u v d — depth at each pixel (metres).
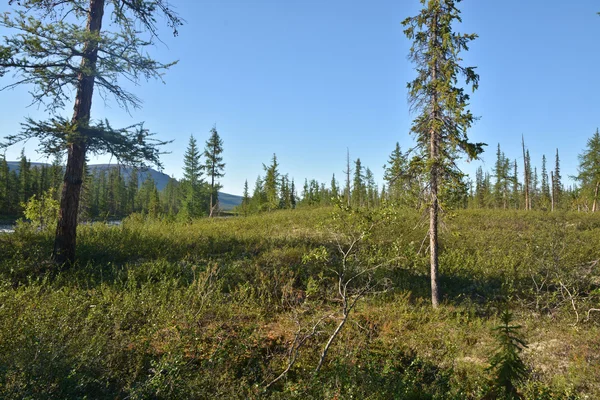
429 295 11.03
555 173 53.25
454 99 9.41
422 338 7.97
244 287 9.67
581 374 6.16
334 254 13.23
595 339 7.68
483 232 19.16
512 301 10.84
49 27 7.84
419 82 10.73
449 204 10.16
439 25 10.37
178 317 7.32
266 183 45.94
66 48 8.59
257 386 5.27
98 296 7.81
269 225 20.31
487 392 5.40
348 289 10.52
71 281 8.50
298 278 11.02
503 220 23.48
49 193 16.83
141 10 10.39
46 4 9.38
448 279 12.41
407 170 10.80
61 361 4.61
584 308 9.64
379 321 8.75
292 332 7.65
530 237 18.34
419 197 10.80
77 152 9.63
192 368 5.64
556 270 11.52
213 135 37.56
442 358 7.11
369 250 14.03
